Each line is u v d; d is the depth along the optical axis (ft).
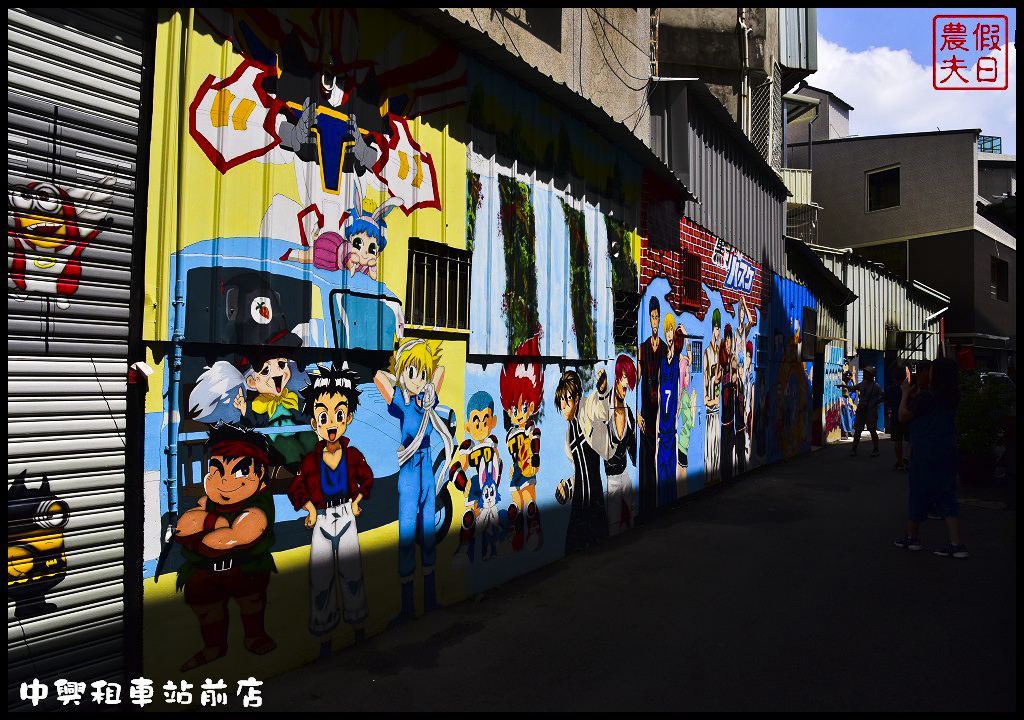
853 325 60.44
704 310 31.19
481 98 16.17
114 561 9.36
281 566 11.42
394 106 13.65
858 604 15.53
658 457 26.09
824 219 90.22
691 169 29.58
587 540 20.95
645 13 33.14
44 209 8.73
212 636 10.37
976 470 32.04
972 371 33.71
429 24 14.29
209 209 10.38
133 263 9.67
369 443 13.20
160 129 9.88
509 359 17.49
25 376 8.52
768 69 48.11
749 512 26.48
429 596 14.74
